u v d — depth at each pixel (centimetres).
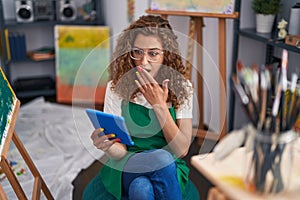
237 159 104
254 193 92
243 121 256
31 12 337
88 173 225
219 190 97
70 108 326
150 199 137
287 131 91
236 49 234
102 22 359
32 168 171
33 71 377
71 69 337
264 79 94
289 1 220
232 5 219
